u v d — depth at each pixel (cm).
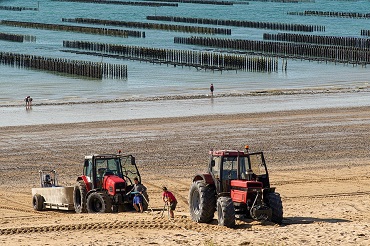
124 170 8556
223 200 7025
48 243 6038
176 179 11219
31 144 14225
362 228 6394
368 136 14962
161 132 15450
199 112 18800
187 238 6069
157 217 7756
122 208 8462
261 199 7088
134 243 5881
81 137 14950
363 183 10738
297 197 9650
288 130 15650
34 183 11131
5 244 6019
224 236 6122
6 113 19038
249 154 7338
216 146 13862
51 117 18162
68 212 8988
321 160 12644
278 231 6338
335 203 8912
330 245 5644
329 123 16638
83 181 8738
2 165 12362
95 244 5869
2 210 9175
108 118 17812
